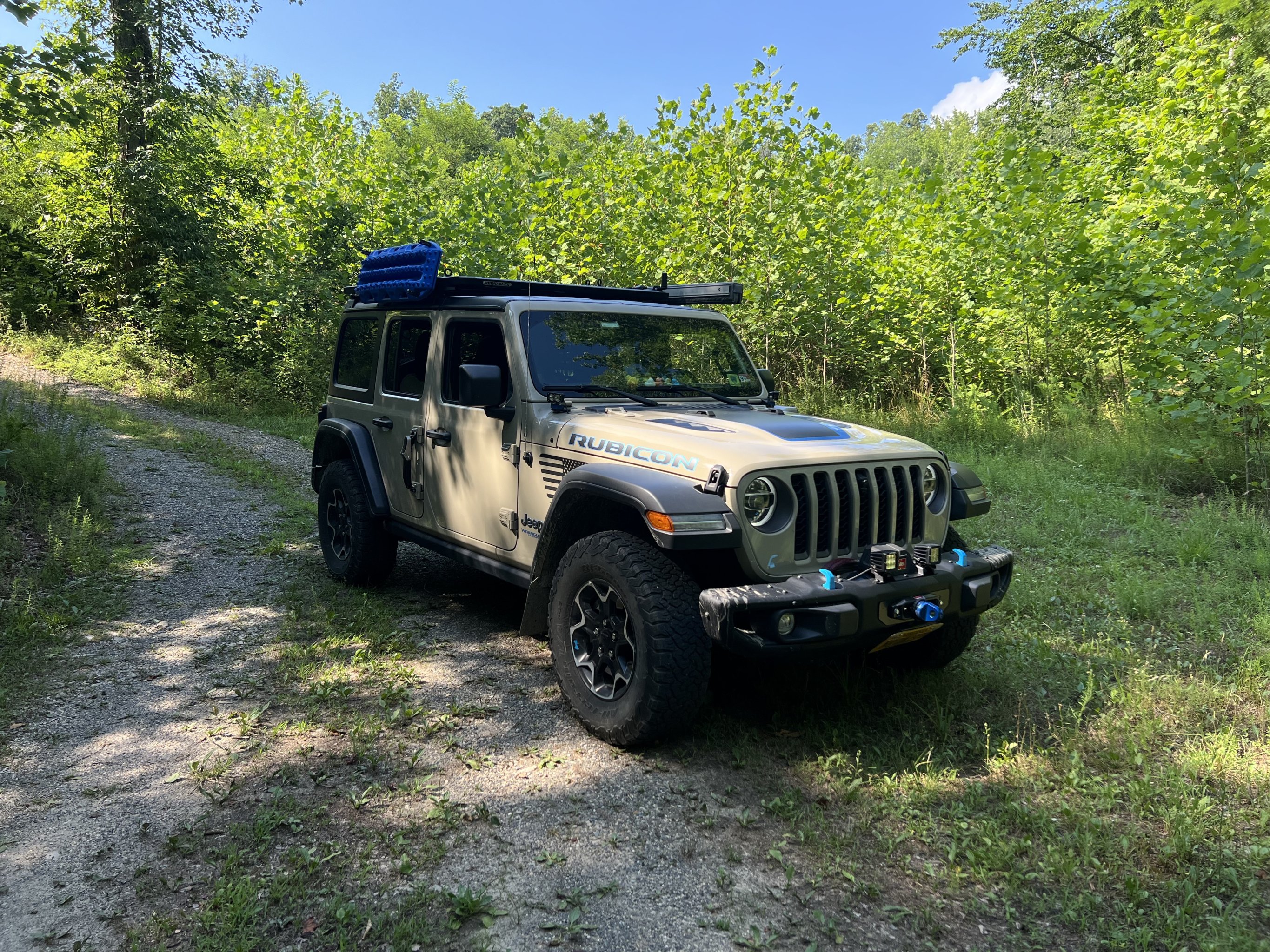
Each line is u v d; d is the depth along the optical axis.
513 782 3.28
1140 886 2.67
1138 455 9.04
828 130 11.75
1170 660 4.47
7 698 3.90
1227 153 7.92
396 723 3.74
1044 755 3.47
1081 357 12.09
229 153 17.73
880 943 2.44
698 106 11.76
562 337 4.40
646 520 3.24
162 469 9.35
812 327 12.89
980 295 12.12
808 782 3.31
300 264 15.54
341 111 15.11
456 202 13.44
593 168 12.27
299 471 9.88
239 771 3.31
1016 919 2.55
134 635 4.76
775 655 3.14
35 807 3.04
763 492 3.33
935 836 2.96
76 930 2.42
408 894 2.60
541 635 4.90
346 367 6.05
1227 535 6.53
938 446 10.83
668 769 3.39
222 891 2.54
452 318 4.77
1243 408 8.29
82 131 15.34
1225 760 3.37
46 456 7.88
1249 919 2.52
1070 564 6.20
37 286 18.34
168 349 16.23
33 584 5.26
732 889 2.66
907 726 3.74
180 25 16.52
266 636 4.77
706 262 11.98
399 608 5.30
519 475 4.20
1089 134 14.09
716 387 4.75
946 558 3.70
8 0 8.62
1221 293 7.56
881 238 12.78
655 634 3.26
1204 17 11.29
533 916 2.52
